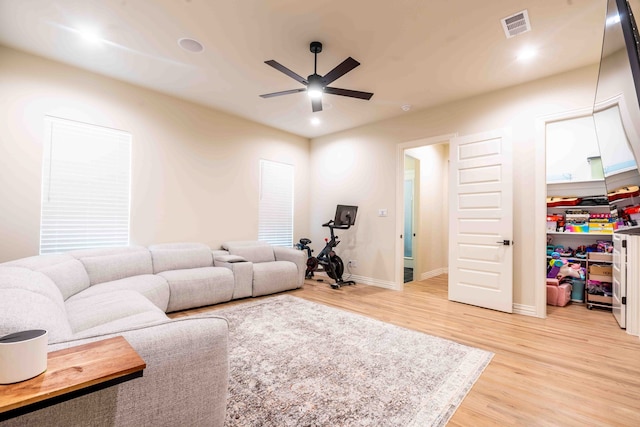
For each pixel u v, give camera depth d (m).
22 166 3.05
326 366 2.21
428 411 1.72
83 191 3.45
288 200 5.77
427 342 2.66
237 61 3.21
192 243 4.23
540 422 1.64
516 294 3.57
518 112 3.59
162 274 3.51
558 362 2.32
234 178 4.88
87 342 1.10
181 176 4.26
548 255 4.39
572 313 3.57
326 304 3.82
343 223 5.04
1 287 1.47
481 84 3.61
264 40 2.82
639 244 2.86
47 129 3.20
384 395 1.87
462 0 2.25
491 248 3.68
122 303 2.28
